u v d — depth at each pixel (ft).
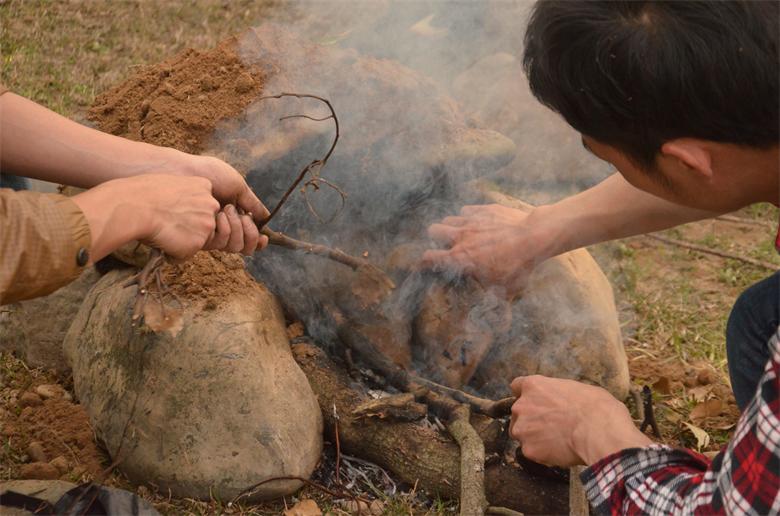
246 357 6.42
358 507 6.38
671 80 3.97
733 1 3.88
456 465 6.55
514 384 5.84
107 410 6.65
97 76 11.91
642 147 4.33
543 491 6.40
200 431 6.33
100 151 6.13
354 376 7.31
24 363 7.86
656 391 8.20
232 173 6.27
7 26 12.57
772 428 4.00
